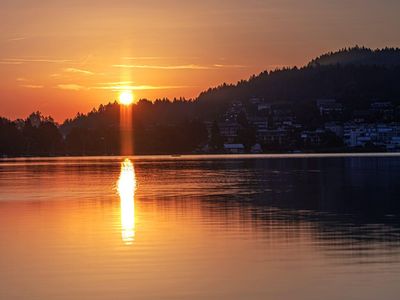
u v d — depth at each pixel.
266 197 68.81
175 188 83.81
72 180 105.75
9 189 83.81
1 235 42.44
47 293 27.72
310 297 26.83
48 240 40.25
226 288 28.28
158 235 41.78
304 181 97.12
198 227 45.34
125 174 126.69
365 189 79.38
